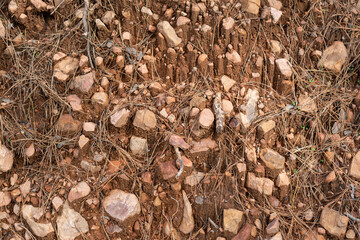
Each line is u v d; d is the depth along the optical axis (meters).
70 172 0.49
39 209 0.47
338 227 0.47
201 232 0.48
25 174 0.49
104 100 0.49
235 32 0.51
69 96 0.50
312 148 0.51
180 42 0.51
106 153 0.49
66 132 0.50
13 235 0.47
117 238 0.47
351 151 0.51
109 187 0.48
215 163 0.49
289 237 0.47
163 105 0.50
